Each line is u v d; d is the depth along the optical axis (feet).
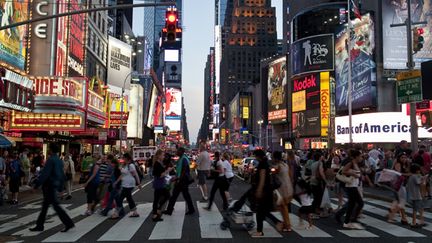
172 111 530.68
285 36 426.92
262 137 406.21
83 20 151.53
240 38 618.03
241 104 492.54
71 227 34.35
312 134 301.84
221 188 46.62
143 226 36.86
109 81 206.18
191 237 31.94
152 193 68.59
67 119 103.45
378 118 176.76
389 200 55.57
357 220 38.52
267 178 32.86
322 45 299.17
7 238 31.35
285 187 34.24
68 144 128.26
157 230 34.86
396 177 38.73
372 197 60.23
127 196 42.04
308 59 306.76
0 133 76.28
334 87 292.40
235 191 72.23
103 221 39.73
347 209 36.81
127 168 42.19
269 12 620.90
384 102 224.94
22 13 103.76
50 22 117.60
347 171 36.29
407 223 38.17
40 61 115.55
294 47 324.60
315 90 301.84
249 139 441.27
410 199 37.17
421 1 207.21
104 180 45.32
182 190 43.73
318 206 40.01
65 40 127.75
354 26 241.76
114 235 32.68
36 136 110.52
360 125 182.39
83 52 150.92
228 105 607.37
